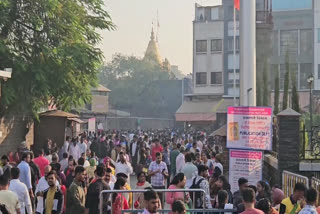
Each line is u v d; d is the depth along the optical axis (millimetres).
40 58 28141
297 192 11023
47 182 14008
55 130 33188
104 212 12625
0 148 29766
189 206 13219
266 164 21359
